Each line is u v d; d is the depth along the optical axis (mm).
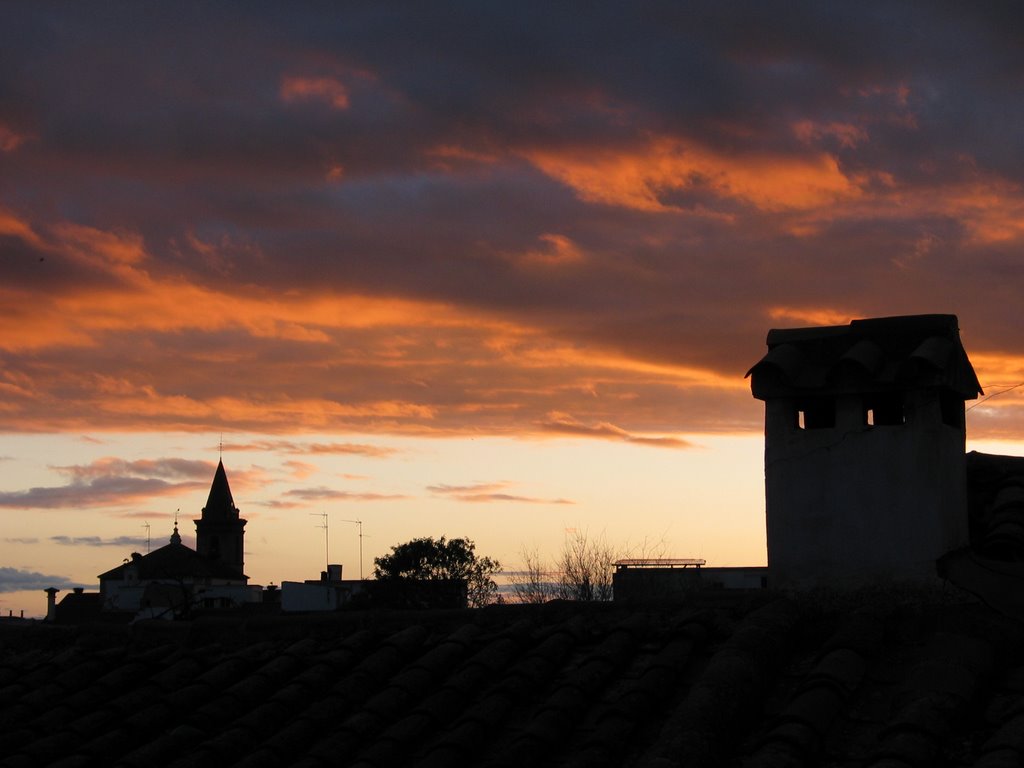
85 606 88812
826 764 7746
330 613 11781
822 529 9812
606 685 9219
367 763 8766
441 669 10055
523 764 8258
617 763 8125
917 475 9586
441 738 8906
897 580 9484
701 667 9180
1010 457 11805
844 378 9898
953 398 10180
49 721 10617
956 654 8492
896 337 10156
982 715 8016
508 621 10805
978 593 9141
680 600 10289
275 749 9266
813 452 9969
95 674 11586
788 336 10547
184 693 10594
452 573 58219
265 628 11766
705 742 7855
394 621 11320
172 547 118750
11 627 13047
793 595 9758
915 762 7309
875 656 8789
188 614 44375
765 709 8492
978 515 10938
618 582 24953
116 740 10016
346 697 9930
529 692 9383
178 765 9266
